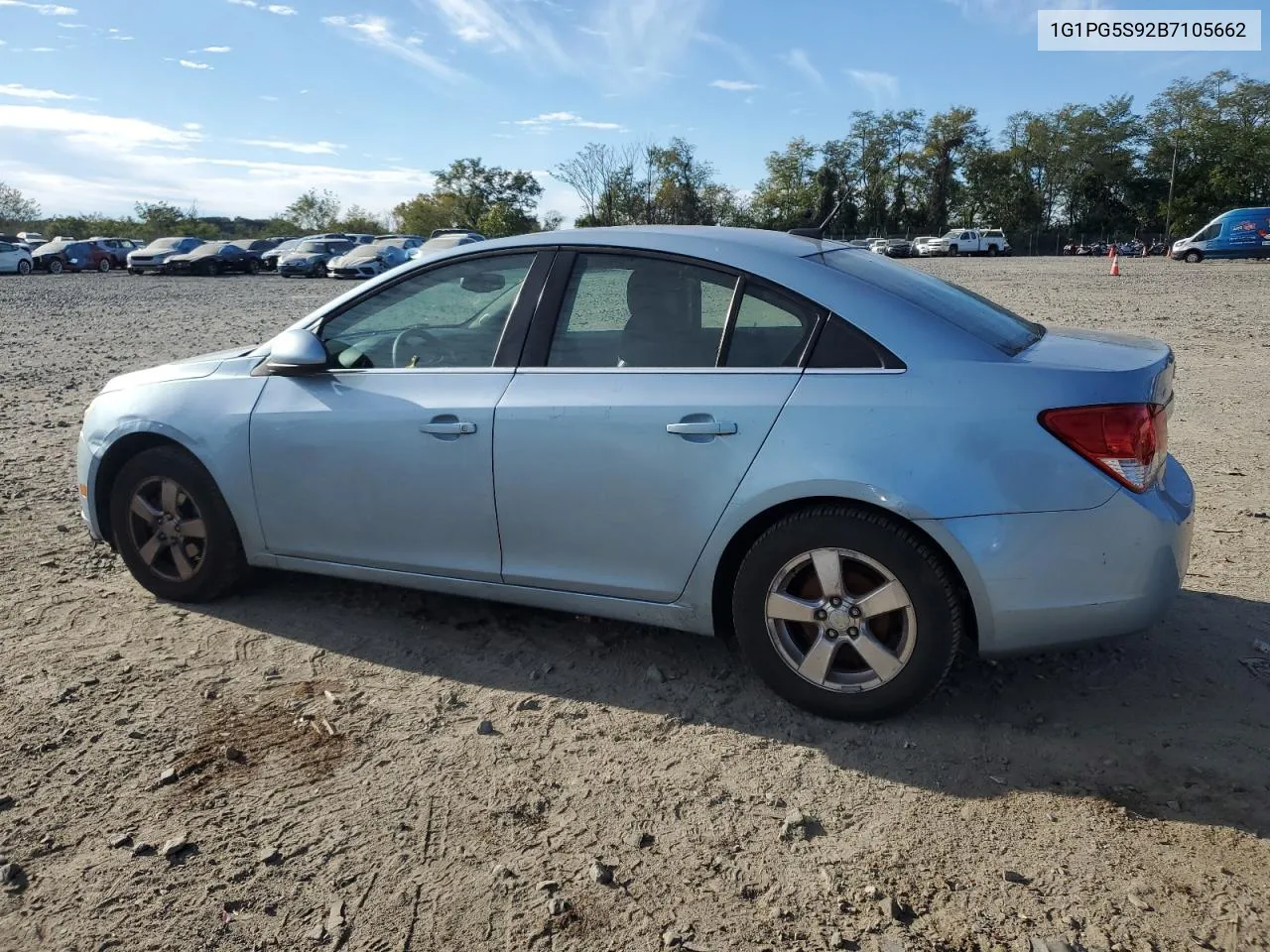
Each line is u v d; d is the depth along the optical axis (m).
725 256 3.36
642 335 3.41
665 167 66.06
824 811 2.78
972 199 91.19
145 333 16.05
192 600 4.20
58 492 5.95
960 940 2.29
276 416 3.86
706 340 3.32
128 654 3.75
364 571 3.88
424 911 2.39
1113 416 2.91
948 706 3.36
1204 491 5.79
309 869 2.54
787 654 3.26
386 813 2.78
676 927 2.34
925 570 3.01
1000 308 3.75
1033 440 2.91
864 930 2.32
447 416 3.55
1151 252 70.69
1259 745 3.07
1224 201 79.00
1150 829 2.67
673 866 2.56
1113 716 3.27
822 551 3.12
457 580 3.71
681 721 3.28
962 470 2.94
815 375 3.14
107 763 3.01
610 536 3.39
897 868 2.54
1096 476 2.90
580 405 3.36
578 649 3.82
